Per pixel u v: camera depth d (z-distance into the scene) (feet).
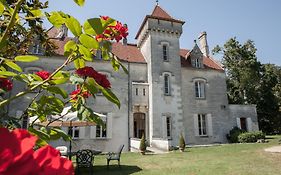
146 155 54.80
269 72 135.85
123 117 71.77
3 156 1.82
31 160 1.95
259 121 130.82
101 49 7.66
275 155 45.24
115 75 74.38
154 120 73.46
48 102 8.38
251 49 127.13
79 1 6.81
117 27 7.84
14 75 6.86
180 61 84.69
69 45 6.95
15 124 8.47
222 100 87.66
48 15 6.42
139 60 82.28
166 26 83.10
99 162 47.60
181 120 76.79
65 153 38.34
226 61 129.70
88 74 7.60
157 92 76.23
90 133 67.97
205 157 47.39
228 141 83.76
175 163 41.96
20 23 9.00
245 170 34.30
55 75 7.53
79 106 8.36
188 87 84.79
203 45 102.94
